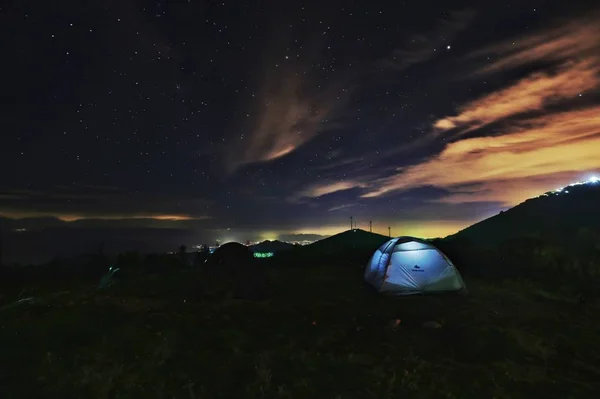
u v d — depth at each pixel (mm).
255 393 4957
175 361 5965
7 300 10211
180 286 12266
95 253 17641
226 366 5777
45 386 5039
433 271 10922
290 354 6293
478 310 9156
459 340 7043
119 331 7246
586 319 8477
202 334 7246
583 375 5727
